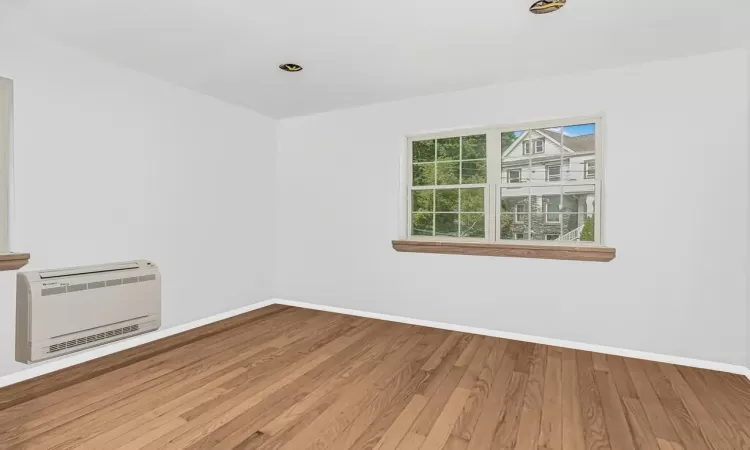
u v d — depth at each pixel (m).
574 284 3.14
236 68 3.06
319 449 1.77
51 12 2.23
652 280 2.88
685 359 2.79
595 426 1.97
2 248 2.43
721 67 2.68
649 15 2.20
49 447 1.75
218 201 3.92
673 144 2.81
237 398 2.25
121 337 2.91
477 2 2.07
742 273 2.63
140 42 2.62
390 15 2.21
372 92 3.63
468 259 3.57
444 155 3.79
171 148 3.45
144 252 3.23
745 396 2.29
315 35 2.48
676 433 1.91
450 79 3.28
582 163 3.21
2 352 2.40
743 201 2.62
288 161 4.59
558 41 2.54
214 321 3.88
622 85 2.96
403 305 3.89
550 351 3.07
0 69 2.36
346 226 4.21
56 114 2.65
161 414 2.06
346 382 2.48
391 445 1.80
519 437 1.87
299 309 4.40
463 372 2.65
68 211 2.72
